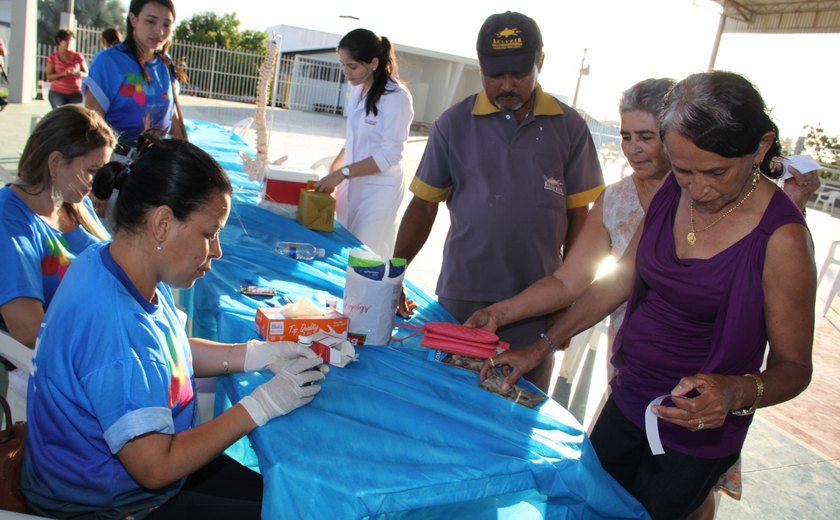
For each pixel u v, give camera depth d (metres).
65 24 14.19
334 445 1.28
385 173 3.70
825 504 2.88
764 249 1.42
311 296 2.12
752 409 1.40
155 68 3.47
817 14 18.56
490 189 2.43
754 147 1.29
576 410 3.39
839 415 3.88
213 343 1.64
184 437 1.28
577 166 2.55
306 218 3.08
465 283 2.52
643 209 2.09
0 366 2.63
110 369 1.23
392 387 1.55
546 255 2.50
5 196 1.83
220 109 16.97
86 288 1.27
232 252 2.50
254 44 35.16
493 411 1.56
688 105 1.29
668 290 1.61
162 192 1.26
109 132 1.94
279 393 1.34
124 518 1.40
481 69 2.27
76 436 1.31
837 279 5.98
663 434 1.66
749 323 1.47
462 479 1.26
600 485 1.43
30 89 13.47
